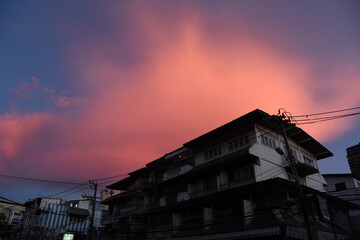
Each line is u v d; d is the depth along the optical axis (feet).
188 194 92.07
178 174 99.09
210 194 78.69
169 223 93.30
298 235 54.29
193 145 101.55
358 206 96.89
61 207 160.66
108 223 133.69
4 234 151.53
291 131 93.04
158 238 92.32
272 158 82.53
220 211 78.43
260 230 60.23
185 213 91.20
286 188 70.03
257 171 74.69
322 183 105.29
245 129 86.33
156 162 119.34
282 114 58.70
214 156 93.61
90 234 92.07
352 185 109.40
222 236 67.46
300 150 100.94
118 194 137.28
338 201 84.79
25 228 144.25
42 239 141.49
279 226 57.57
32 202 163.53
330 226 73.97
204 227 77.00
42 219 150.61
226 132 91.66
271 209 66.23
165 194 101.50
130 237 110.52
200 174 91.71
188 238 77.87
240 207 73.41
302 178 93.71
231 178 82.89
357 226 91.76
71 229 158.10
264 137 85.20
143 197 118.32
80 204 177.88
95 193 98.68
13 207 180.14
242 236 62.80
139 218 112.47
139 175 131.34
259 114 81.56
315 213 72.13
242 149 82.43
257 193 73.00
